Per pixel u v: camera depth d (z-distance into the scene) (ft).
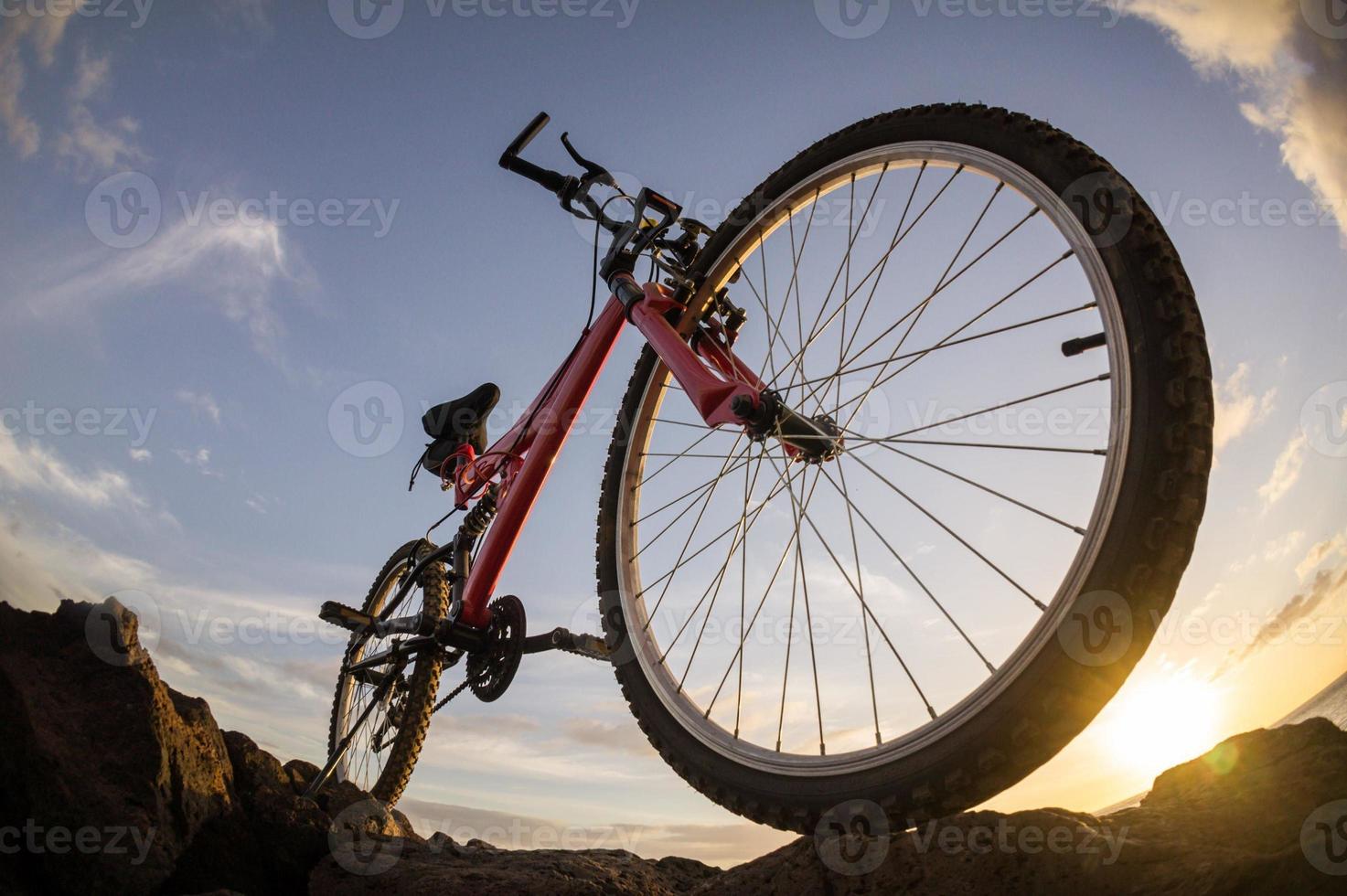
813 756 5.04
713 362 7.05
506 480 8.75
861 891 4.42
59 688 5.56
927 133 5.55
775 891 4.68
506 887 5.28
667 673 6.36
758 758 5.35
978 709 4.24
